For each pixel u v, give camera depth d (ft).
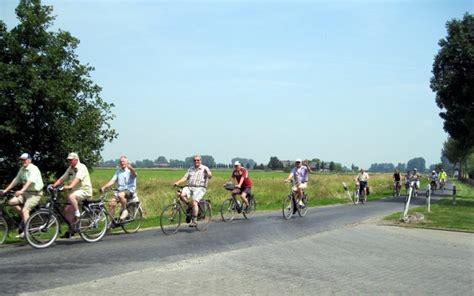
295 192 52.01
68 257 28.22
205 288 21.35
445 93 92.12
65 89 55.57
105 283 21.81
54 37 56.65
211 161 374.22
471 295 21.75
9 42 53.42
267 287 21.83
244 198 49.75
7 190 34.24
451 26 90.38
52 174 60.64
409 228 43.16
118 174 39.04
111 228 38.81
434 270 26.68
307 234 38.81
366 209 65.16
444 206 67.82
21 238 34.35
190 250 30.99
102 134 62.75
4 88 51.31
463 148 105.09
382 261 28.71
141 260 27.48
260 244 33.60
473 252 32.68
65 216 34.12
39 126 56.34
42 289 20.65
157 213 58.90
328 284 22.76
